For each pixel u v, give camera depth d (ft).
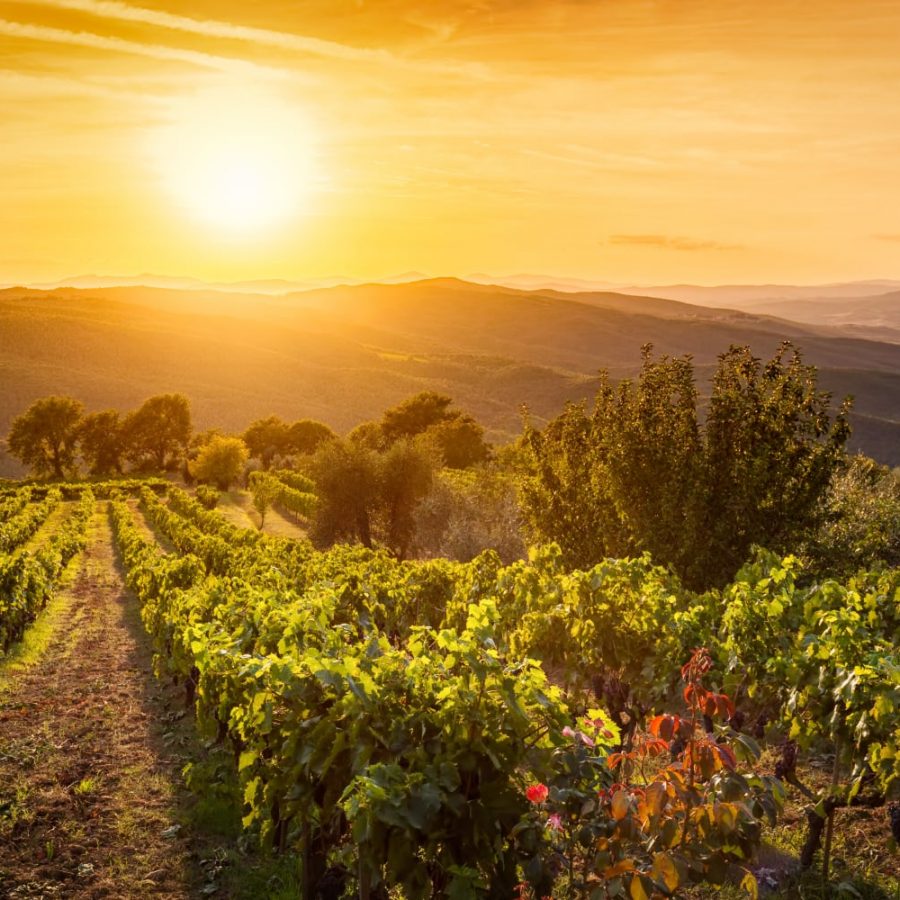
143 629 63.77
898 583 29.86
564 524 45.80
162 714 39.68
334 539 119.85
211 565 81.97
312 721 17.89
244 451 242.17
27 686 44.42
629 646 26.32
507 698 15.61
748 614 24.41
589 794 14.30
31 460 305.12
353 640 32.09
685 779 12.46
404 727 16.43
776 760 28.27
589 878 18.13
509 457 135.54
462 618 36.96
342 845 19.31
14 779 29.96
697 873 12.97
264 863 23.65
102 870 23.20
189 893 22.02
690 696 12.63
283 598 32.42
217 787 27.91
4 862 23.38
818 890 19.92
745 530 38.96
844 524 45.16
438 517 101.14
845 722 20.22
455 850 15.48
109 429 313.73
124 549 105.19
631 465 41.57
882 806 24.63
